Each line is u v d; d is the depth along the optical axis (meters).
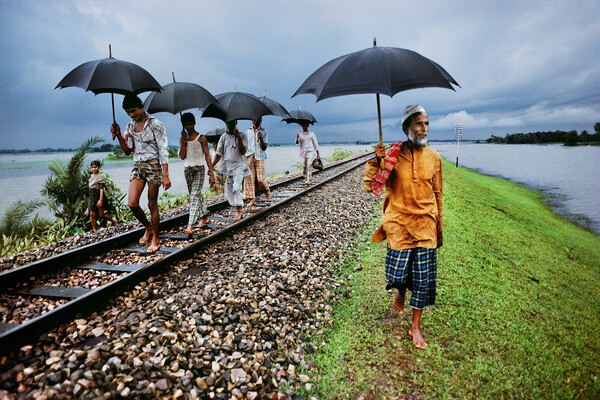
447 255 5.76
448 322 3.61
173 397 2.29
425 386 2.70
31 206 8.01
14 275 3.90
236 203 6.69
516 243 8.65
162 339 2.79
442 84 2.75
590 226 20.75
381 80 2.62
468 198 13.69
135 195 4.77
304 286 4.21
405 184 2.93
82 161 8.53
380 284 4.46
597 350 3.62
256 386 2.57
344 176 14.34
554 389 2.77
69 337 2.80
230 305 3.49
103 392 2.20
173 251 5.04
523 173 58.34
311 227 6.52
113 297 3.58
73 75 4.23
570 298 5.41
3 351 2.58
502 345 3.32
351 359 3.03
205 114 6.35
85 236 5.85
